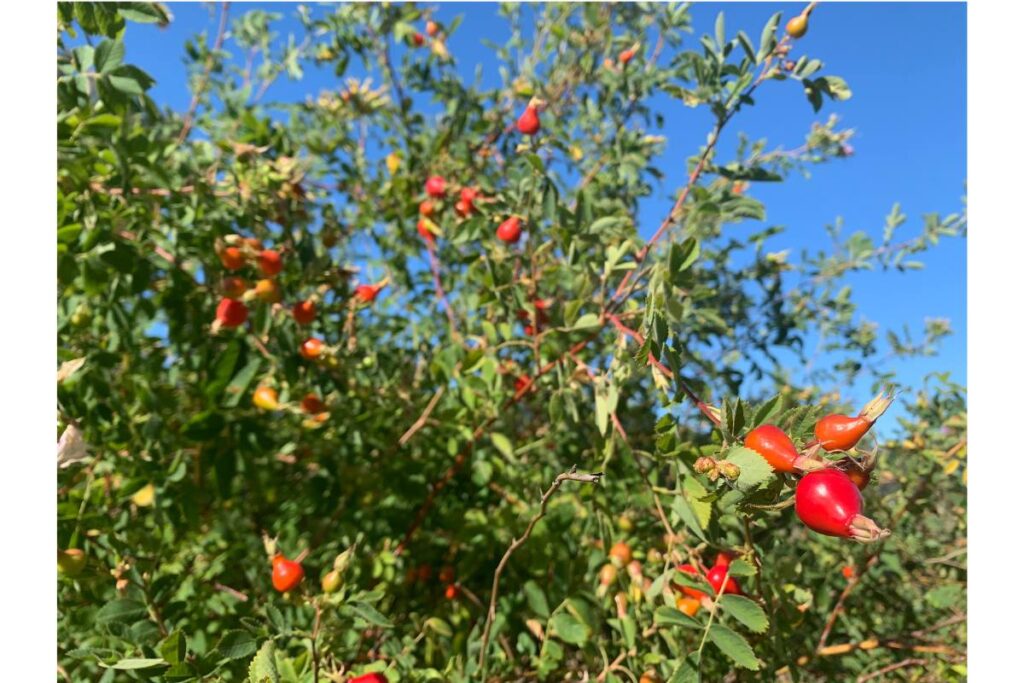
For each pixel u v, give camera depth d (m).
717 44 2.07
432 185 3.28
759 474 1.12
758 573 1.54
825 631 2.43
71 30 1.72
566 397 2.18
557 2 3.89
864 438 1.17
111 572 1.64
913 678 2.62
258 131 2.95
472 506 3.05
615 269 2.06
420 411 3.16
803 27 1.91
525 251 2.44
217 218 2.68
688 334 3.34
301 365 2.65
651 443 2.79
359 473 2.90
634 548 2.18
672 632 1.79
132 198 2.28
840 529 1.02
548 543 2.29
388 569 2.42
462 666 1.80
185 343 2.86
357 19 3.89
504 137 3.78
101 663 1.36
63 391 2.01
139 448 2.22
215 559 2.48
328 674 1.50
